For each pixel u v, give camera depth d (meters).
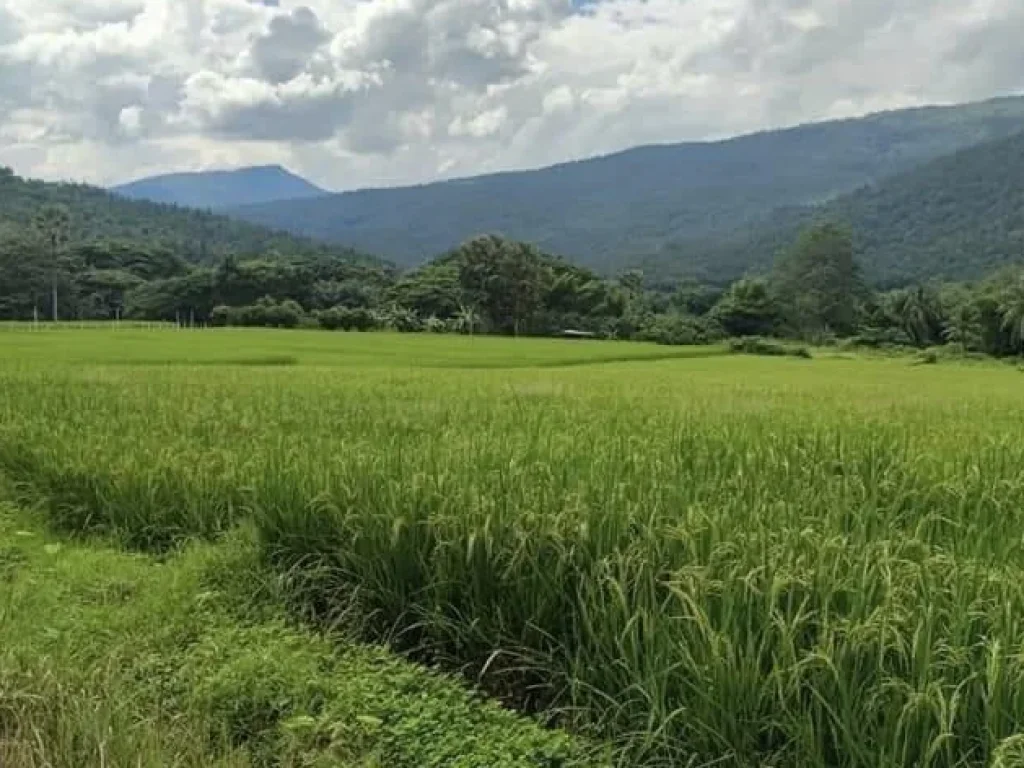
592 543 5.57
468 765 4.47
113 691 5.10
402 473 7.18
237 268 108.31
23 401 14.16
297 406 14.43
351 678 5.39
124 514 8.61
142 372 25.03
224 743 4.80
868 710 4.09
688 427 10.71
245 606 6.55
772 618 4.44
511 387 20.92
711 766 4.32
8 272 105.25
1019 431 11.82
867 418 13.80
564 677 5.23
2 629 5.90
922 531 5.90
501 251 111.50
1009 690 3.92
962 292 110.69
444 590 5.86
